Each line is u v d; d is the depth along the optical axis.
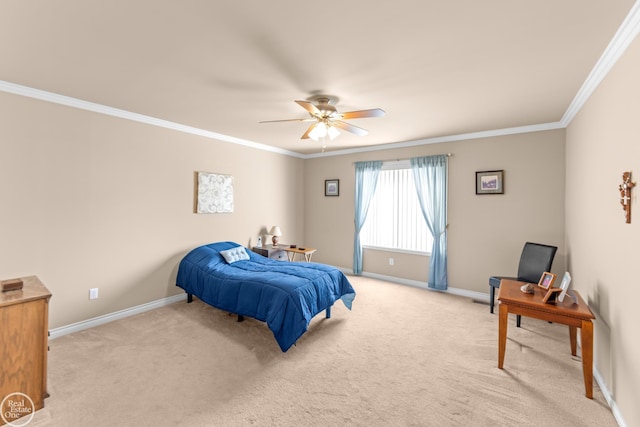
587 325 2.14
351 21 1.72
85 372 2.43
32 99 2.86
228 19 1.71
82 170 3.21
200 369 2.49
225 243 4.42
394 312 3.80
